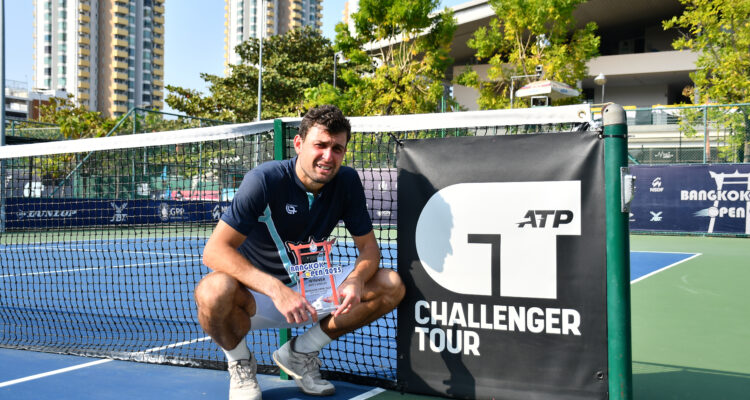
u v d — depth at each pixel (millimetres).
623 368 2238
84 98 109125
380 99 24234
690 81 37656
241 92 38188
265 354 3439
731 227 12922
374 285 2561
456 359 2551
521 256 2445
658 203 13555
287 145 2902
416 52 24578
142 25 113750
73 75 108062
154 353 3389
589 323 2326
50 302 5199
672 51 34875
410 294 2654
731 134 14078
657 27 38969
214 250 2355
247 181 2371
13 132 19219
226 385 2785
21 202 5902
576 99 25297
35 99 84688
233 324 2404
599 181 2318
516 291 2447
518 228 2453
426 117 2650
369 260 2537
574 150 2363
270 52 41625
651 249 10547
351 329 2633
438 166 2613
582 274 2344
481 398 2490
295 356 2656
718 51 19734
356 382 2811
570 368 2350
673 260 8781
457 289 2555
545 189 2410
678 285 6379
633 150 17234
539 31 24734
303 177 2430
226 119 36125
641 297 5598
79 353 3361
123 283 6262
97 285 6164
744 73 18812
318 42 41625
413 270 2648
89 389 2721
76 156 8953
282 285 2303
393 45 27625
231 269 2322
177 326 4207
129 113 15914
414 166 2666
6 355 3365
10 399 2576
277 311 2549
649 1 34188
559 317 2375
